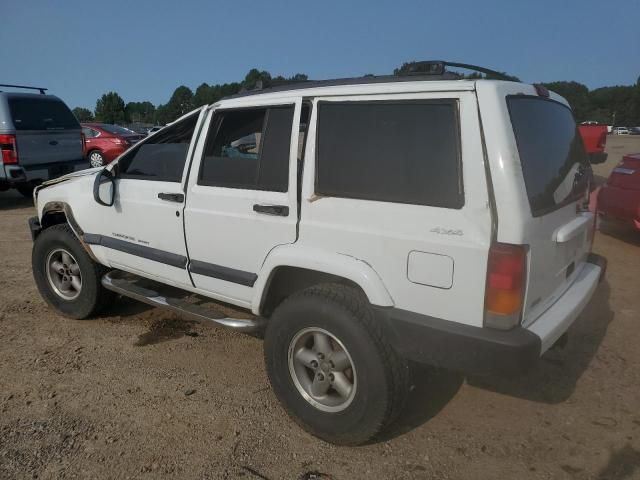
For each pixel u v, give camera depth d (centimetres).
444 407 325
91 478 263
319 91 291
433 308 252
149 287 490
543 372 364
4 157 910
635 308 474
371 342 261
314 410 290
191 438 294
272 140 307
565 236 271
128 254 395
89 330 433
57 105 1016
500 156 234
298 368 298
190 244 352
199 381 354
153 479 263
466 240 239
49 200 448
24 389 343
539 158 266
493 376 241
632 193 644
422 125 255
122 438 293
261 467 271
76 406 324
